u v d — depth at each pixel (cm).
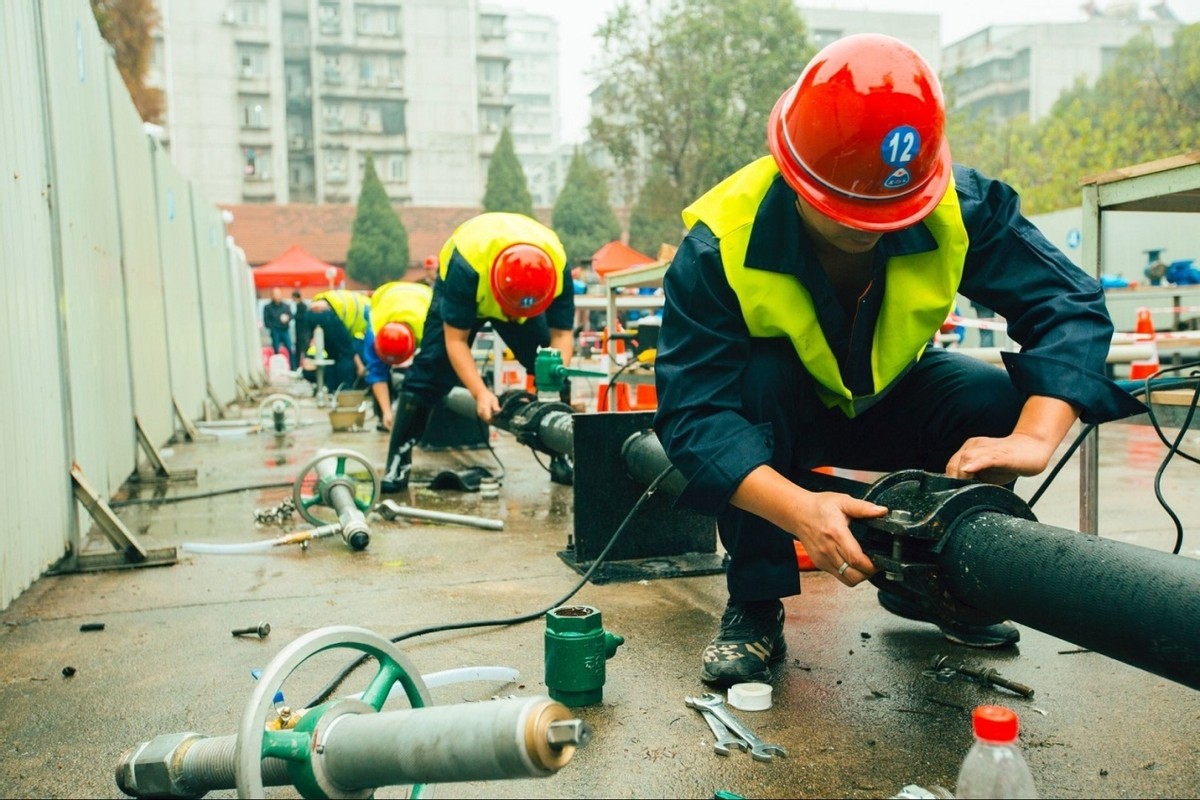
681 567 272
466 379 388
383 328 609
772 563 184
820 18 6500
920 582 142
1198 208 238
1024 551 126
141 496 438
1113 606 114
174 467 534
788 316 164
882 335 169
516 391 391
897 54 144
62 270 304
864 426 196
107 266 424
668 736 158
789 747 153
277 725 129
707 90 2572
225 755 126
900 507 143
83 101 378
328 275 1916
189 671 197
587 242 4194
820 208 146
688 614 230
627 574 266
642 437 271
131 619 238
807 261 162
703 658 185
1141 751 149
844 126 142
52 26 318
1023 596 126
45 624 235
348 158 6525
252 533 352
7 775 150
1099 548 119
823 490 178
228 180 6103
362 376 953
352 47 6431
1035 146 3928
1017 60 8300
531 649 205
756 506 153
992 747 99
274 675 117
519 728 97
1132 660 115
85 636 224
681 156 2728
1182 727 158
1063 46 8062
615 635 191
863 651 201
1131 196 220
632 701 174
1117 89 2858
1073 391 152
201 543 331
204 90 6009
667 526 285
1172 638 108
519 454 564
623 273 505
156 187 619
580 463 278
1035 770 143
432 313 418
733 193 166
